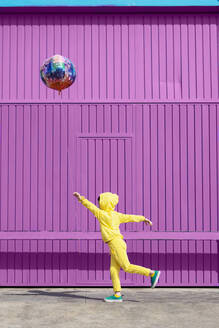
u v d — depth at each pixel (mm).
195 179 6734
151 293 6277
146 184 6730
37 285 6645
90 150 6762
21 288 6676
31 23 6836
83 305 5426
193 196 6723
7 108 6777
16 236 6648
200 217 6703
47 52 6820
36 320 4734
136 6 6625
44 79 6176
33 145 6766
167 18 6820
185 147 6770
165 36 6816
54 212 6691
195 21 6797
